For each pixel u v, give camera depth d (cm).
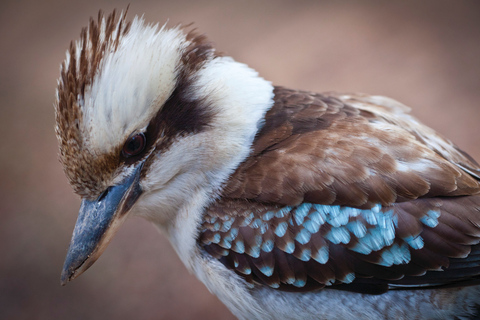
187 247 217
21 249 266
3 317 244
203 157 216
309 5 371
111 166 214
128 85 213
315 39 339
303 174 214
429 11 341
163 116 215
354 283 214
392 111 222
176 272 249
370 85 299
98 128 213
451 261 213
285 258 215
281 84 310
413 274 213
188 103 215
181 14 384
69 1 426
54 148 318
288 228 214
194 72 216
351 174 214
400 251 213
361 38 332
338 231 214
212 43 218
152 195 217
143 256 257
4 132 332
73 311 244
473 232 212
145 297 245
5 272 256
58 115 214
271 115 217
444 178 213
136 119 214
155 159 215
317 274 214
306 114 217
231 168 216
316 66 319
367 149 214
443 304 214
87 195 215
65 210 282
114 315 243
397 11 347
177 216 217
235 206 215
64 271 215
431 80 297
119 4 410
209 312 243
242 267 216
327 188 214
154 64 214
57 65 372
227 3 389
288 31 350
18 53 388
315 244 214
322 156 215
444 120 274
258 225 215
